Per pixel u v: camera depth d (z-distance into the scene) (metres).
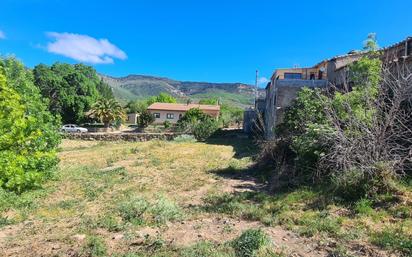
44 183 11.91
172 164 16.44
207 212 8.11
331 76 22.31
